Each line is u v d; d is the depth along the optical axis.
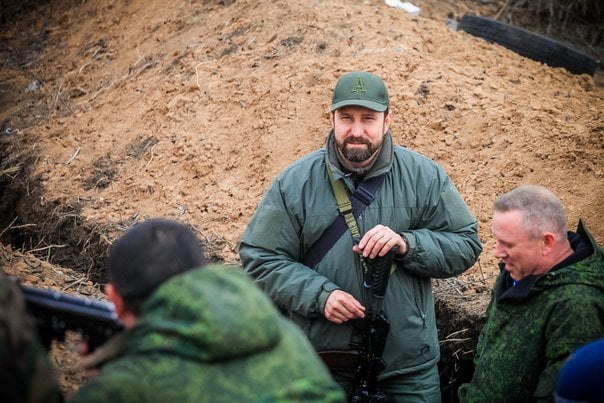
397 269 4.03
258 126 7.04
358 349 4.02
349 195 4.07
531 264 3.41
